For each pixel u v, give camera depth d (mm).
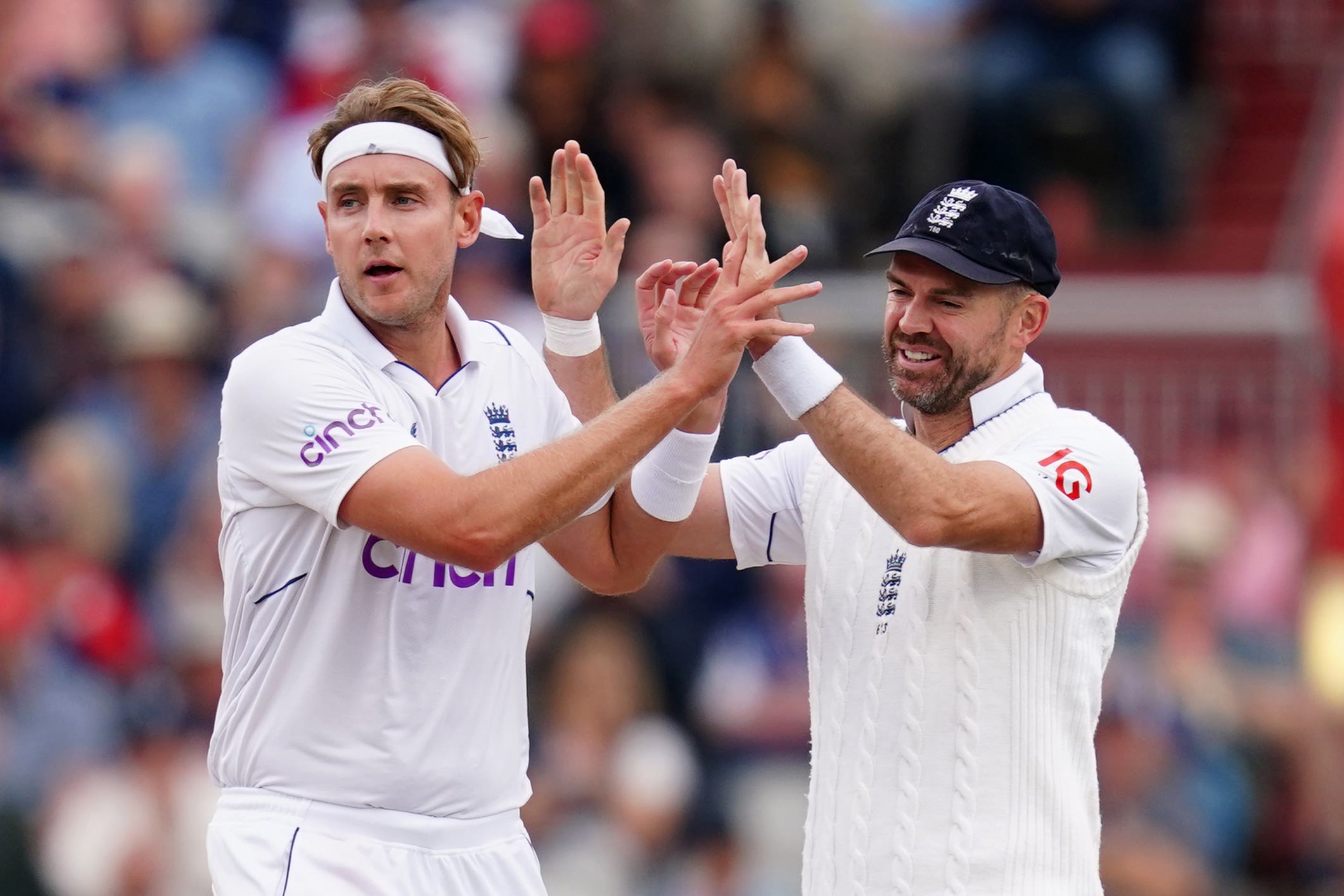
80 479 36188
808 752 33875
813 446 18453
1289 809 33781
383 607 16703
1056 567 17016
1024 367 17703
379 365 17047
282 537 16797
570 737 33188
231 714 17078
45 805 33156
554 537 18562
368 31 42875
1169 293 36594
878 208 41500
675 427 17188
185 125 43219
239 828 16781
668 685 34000
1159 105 40781
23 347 39125
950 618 16875
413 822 16750
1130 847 31516
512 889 17250
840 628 17422
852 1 41906
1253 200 43656
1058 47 41031
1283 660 35031
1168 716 32594
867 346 35594
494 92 43312
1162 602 33938
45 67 44031
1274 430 36312
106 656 35188
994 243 16984
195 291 40250
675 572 35125
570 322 18609
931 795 16688
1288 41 45938
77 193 40906
